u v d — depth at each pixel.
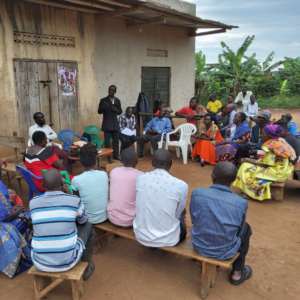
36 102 6.54
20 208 3.00
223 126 8.30
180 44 10.38
